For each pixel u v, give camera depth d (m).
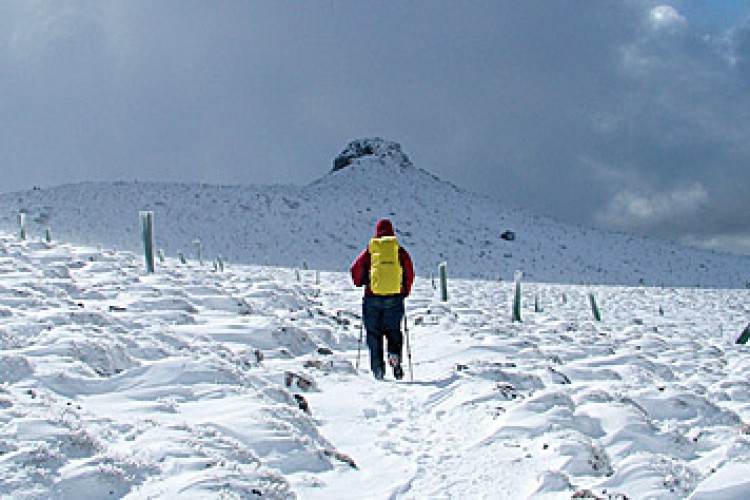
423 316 12.19
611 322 16.06
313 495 3.88
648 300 25.77
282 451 4.26
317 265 43.03
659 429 5.16
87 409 4.34
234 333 7.89
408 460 4.75
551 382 7.15
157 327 7.23
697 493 3.70
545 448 4.70
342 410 5.96
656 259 59.56
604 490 4.03
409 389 7.02
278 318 9.32
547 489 4.11
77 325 6.29
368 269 8.23
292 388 6.36
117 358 5.55
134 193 55.91
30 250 14.35
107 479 3.22
